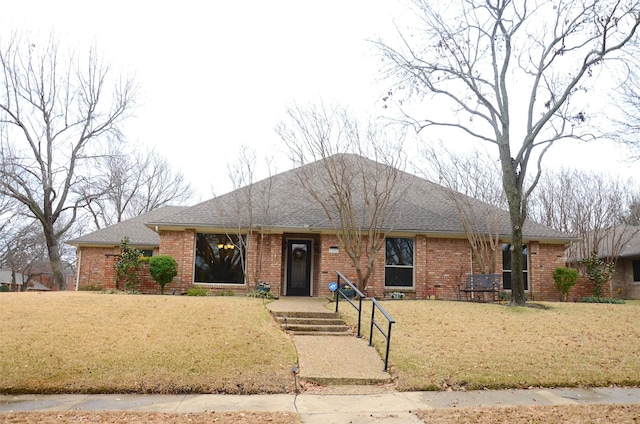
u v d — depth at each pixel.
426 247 20.53
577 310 15.62
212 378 8.73
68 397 7.98
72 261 54.38
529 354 10.55
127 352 9.77
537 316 14.42
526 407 7.50
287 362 9.67
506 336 11.98
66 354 9.57
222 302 14.41
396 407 7.55
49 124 28.86
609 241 30.94
